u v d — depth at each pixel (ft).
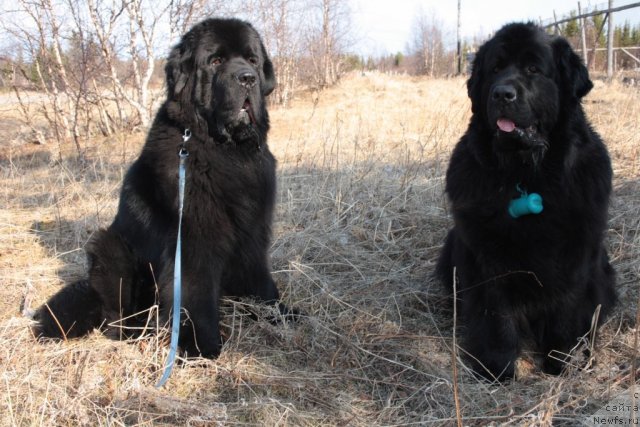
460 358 10.17
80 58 35.09
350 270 14.17
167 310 10.57
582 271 9.63
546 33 10.09
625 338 10.46
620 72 52.44
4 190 22.11
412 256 14.67
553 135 9.63
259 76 11.55
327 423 8.31
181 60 10.82
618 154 20.10
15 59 35.86
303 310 12.26
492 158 9.83
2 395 8.69
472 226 9.80
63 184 21.38
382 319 11.66
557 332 10.07
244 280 11.64
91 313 10.78
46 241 16.42
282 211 17.61
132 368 9.47
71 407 8.17
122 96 36.17
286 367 10.06
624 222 14.67
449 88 53.72
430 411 8.50
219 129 10.40
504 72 9.64
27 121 36.27
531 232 9.32
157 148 10.86
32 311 11.80
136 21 34.06
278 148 27.04
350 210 17.19
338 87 59.11
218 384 9.50
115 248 11.07
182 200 9.84
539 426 7.47
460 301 11.44
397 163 21.81
